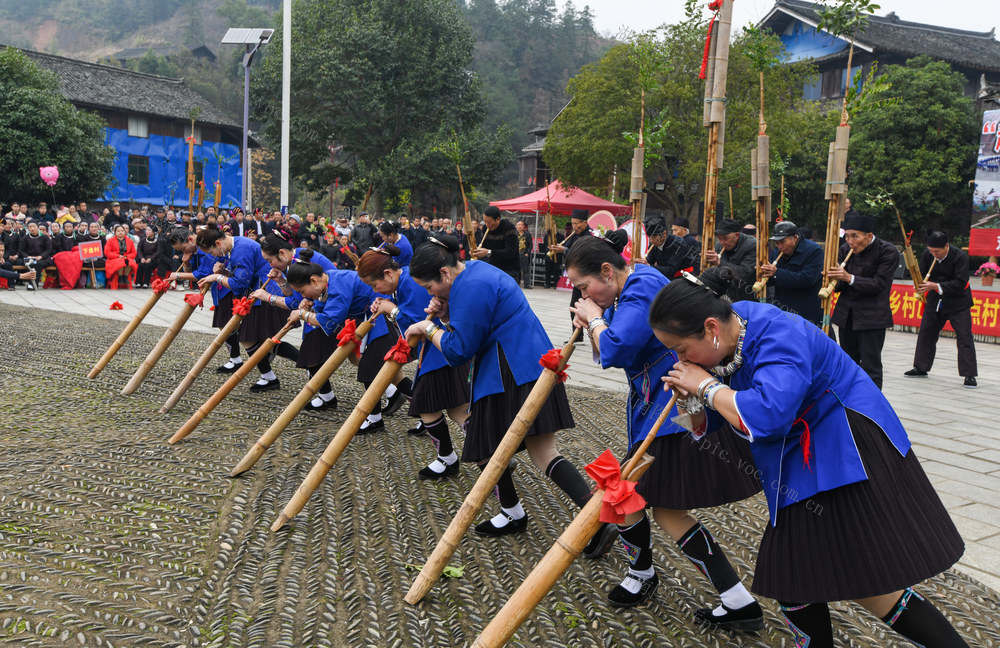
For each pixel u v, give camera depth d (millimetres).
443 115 29000
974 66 27500
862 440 2178
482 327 3586
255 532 3707
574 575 3375
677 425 2863
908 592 2182
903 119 21906
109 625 2814
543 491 4434
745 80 19031
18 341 8867
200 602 3027
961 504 4406
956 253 8203
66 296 14859
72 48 113188
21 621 2797
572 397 6934
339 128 27844
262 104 28484
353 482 4508
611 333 2852
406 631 2871
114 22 117062
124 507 3963
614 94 20125
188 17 106750
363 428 5562
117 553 3424
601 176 21328
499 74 61969
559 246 9883
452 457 4637
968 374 8180
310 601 3080
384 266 4434
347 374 7691
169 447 5004
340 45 26797
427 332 3797
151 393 6539
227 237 6703
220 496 4180
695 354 2271
